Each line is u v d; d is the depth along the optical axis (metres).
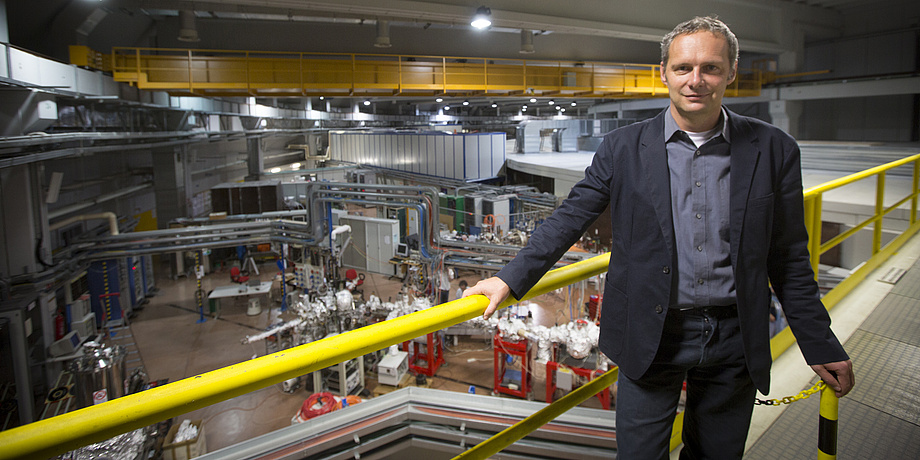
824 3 25.92
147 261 17.14
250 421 9.60
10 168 9.99
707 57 1.18
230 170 31.16
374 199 13.89
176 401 0.82
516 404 3.42
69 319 12.20
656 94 22.05
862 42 27.27
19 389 9.23
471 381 10.72
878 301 3.65
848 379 1.34
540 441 3.16
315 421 3.35
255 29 17.72
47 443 0.72
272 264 20.92
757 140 1.28
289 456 3.07
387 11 14.51
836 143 22.61
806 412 2.34
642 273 1.31
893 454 2.02
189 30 14.73
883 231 9.89
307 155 44.53
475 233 21.12
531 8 16.77
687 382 1.51
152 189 21.44
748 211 1.27
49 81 9.39
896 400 2.39
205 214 25.11
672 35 1.26
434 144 29.72
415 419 3.38
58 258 11.65
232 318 15.10
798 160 1.32
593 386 1.63
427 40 19.75
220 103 21.44
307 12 15.75
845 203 10.49
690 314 1.33
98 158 16.08
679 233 1.30
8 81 7.77
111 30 15.23
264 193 22.31
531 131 35.97
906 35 25.55
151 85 14.11
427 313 1.12
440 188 28.30
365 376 11.23
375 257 17.33
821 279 9.54
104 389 8.41
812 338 1.35
